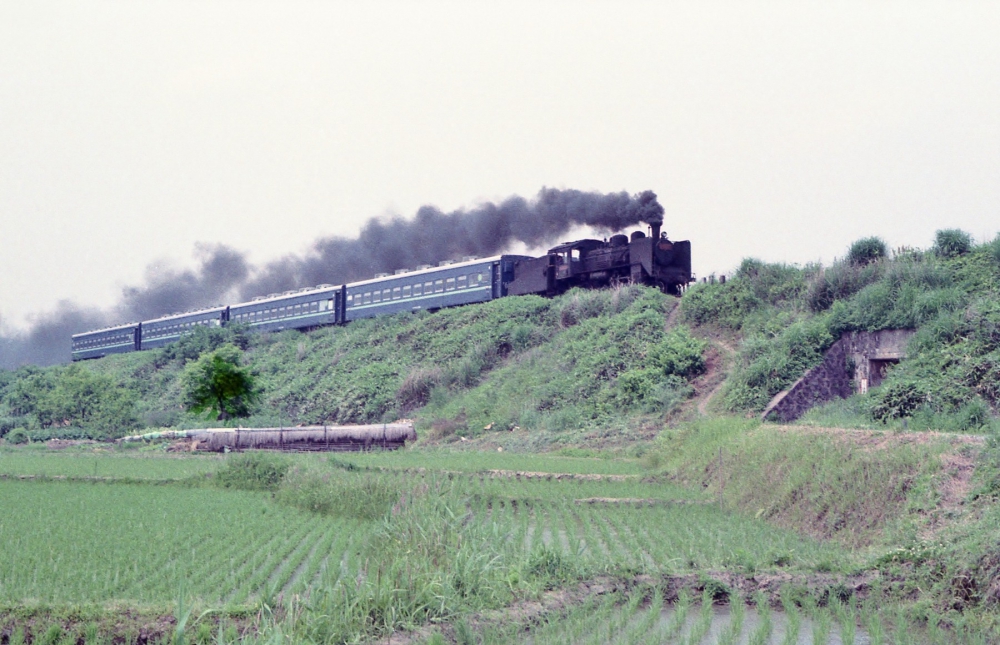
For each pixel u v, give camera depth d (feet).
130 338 328.49
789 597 51.01
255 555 60.39
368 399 193.16
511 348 189.67
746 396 124.16
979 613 46.85
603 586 51.72
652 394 142.72
